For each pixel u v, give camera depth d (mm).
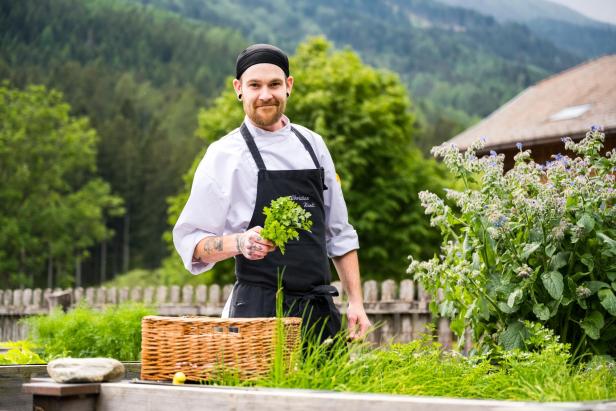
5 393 2859
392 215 24469
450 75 121625
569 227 3627
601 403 1752
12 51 77938
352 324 3049
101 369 2314
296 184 2881
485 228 3676
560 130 11297
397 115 26000
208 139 25609
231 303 2854
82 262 60969
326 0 197875
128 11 94625
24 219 37812
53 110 38344
